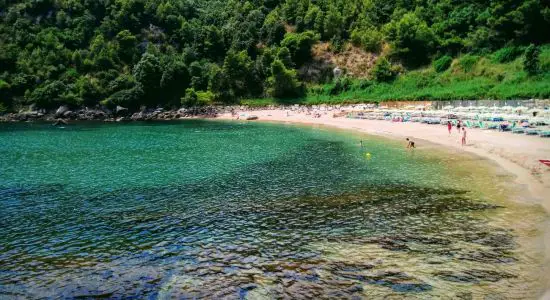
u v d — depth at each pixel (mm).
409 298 13641
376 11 121438
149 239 19891
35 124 88500
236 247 18688
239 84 115250
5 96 102812
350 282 14945
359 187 28172
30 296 14758
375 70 105000
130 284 15430
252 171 34562
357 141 51844
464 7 106688
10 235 20609
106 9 128750
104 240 19844
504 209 22109
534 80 74062
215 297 14336
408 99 88812
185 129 73750
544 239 17750
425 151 41531
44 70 108812
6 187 30328
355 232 19875
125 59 119000
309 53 118688
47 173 35094
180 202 25906
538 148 37062
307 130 67750
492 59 89125
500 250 16969
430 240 18438
